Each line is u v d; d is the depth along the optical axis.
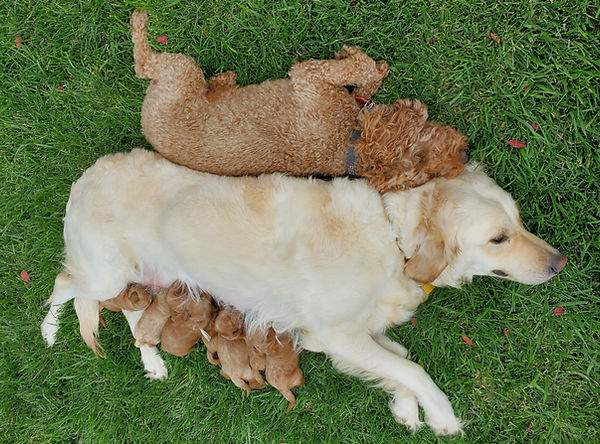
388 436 1.64
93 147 1.66
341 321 1.40
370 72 1.41
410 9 1.52
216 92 1.44
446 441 1.63
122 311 1.70
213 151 1.39
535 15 1.50
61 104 1.65
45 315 1.72
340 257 1.35
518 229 1.33
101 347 1.64
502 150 1.55
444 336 1.61
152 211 1.42
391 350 1.54
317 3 1.54
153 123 1.40
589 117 1.51
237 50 1.58
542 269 1.32
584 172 1.52
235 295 1.43
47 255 1.70
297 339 1.51
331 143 1.37
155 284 1.53
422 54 1.54
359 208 1.35
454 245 1.32
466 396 1.62
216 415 1.71
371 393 1.65
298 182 1.39
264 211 1.37
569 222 1.53
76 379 1.74
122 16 1.60
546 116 1.52
